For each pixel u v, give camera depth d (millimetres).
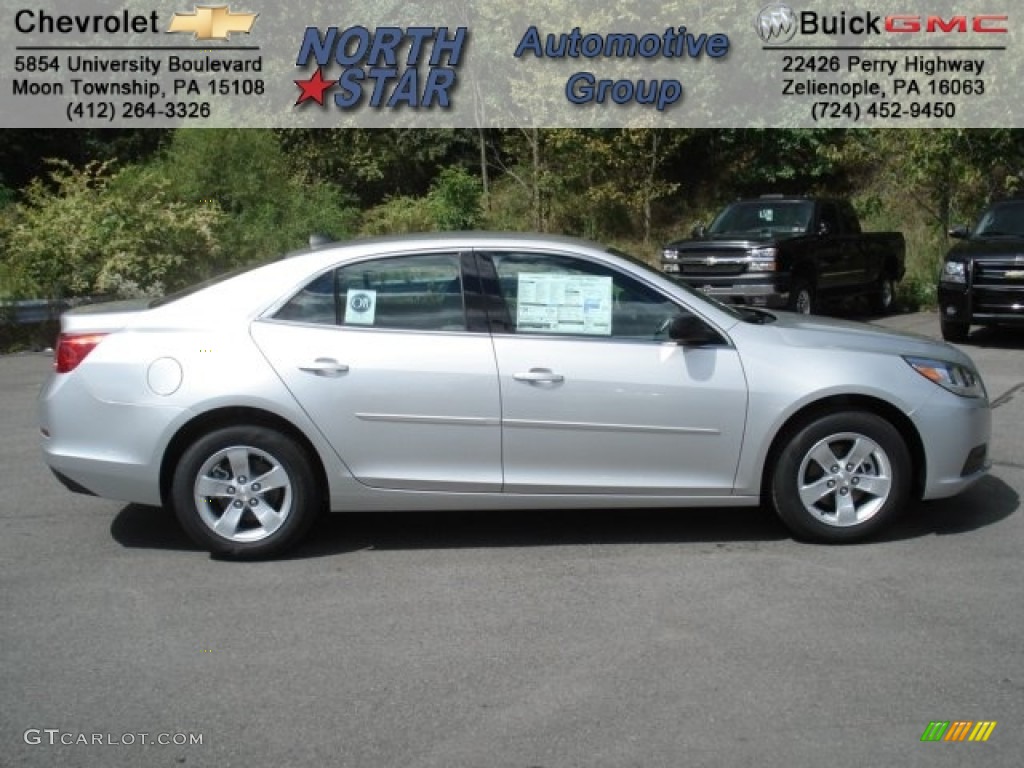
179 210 15406
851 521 5805
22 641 4699
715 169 23000
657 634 4703
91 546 5977
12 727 3953
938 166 16641
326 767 3664
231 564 5668
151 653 4574
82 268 14102
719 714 3984
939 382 5836
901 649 4520
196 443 5570
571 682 4254
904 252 17062
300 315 5672
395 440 5598
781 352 5723
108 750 3785
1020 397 9883
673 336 5617
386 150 23219
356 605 5090
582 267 5742
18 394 10422
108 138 23797
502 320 5684
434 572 5527
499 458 5637
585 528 6238
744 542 5938
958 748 3742
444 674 4344
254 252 16781
